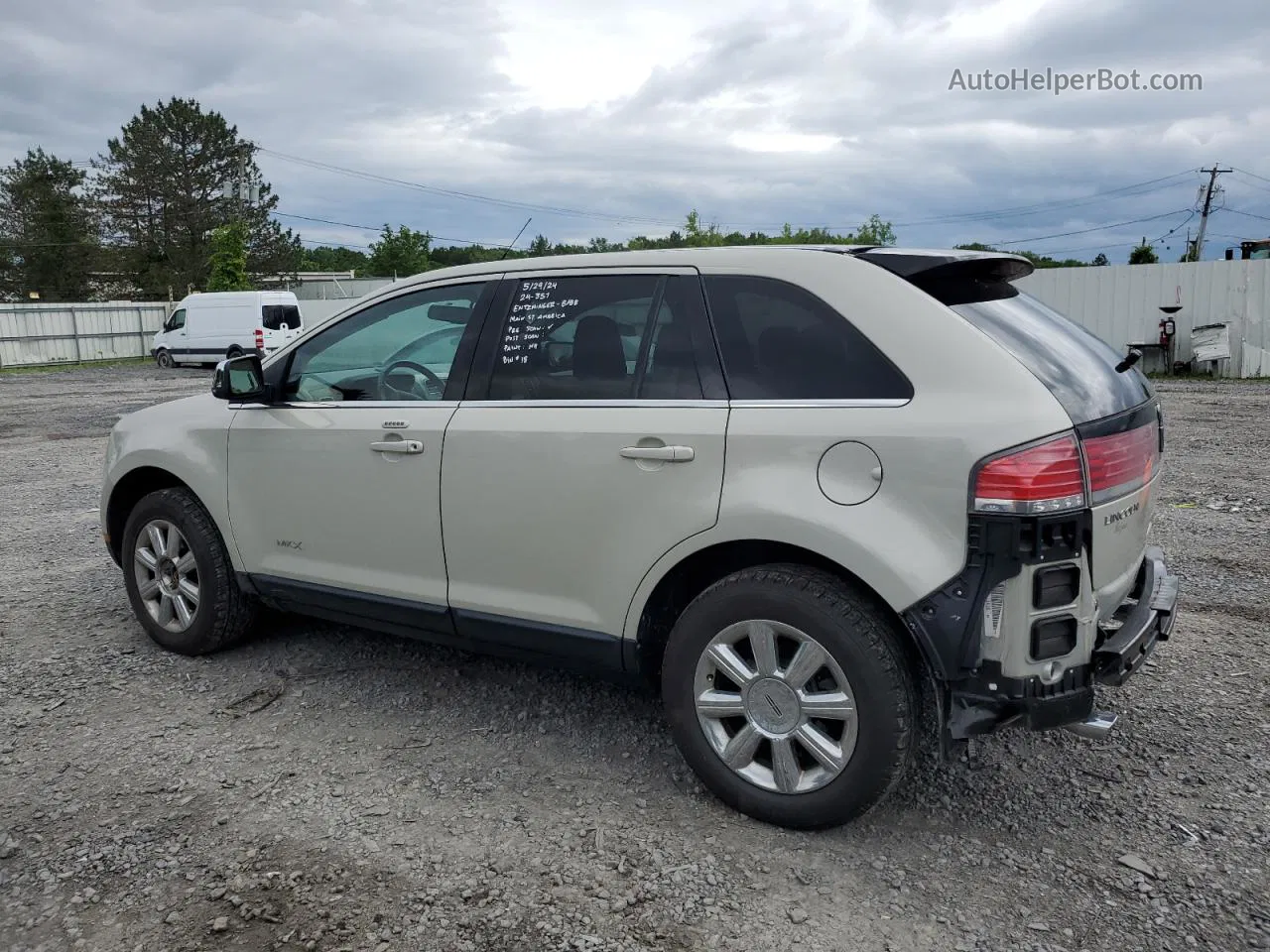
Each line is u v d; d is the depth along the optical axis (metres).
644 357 3.30
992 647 2.69
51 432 13.80
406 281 3.98
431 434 3.66
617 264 3.45
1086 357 3.04
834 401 2.93
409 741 3.73
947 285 3.01
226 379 4.12
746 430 3.01
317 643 4.80
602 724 3.87
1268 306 17.73
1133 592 3.24
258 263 53.12
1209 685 4.13
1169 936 2.56
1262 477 8.46
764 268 3.15
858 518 2.81
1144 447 3.04
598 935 2.58
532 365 3.54
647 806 3.24
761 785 3.08
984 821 3.13
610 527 3.27
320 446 3.99
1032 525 2.61
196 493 4.42
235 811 3.21
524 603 3.52
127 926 2.62
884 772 2.85
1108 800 3.25
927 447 2.73
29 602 5.49
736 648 3.17
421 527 3.73
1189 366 18.44
